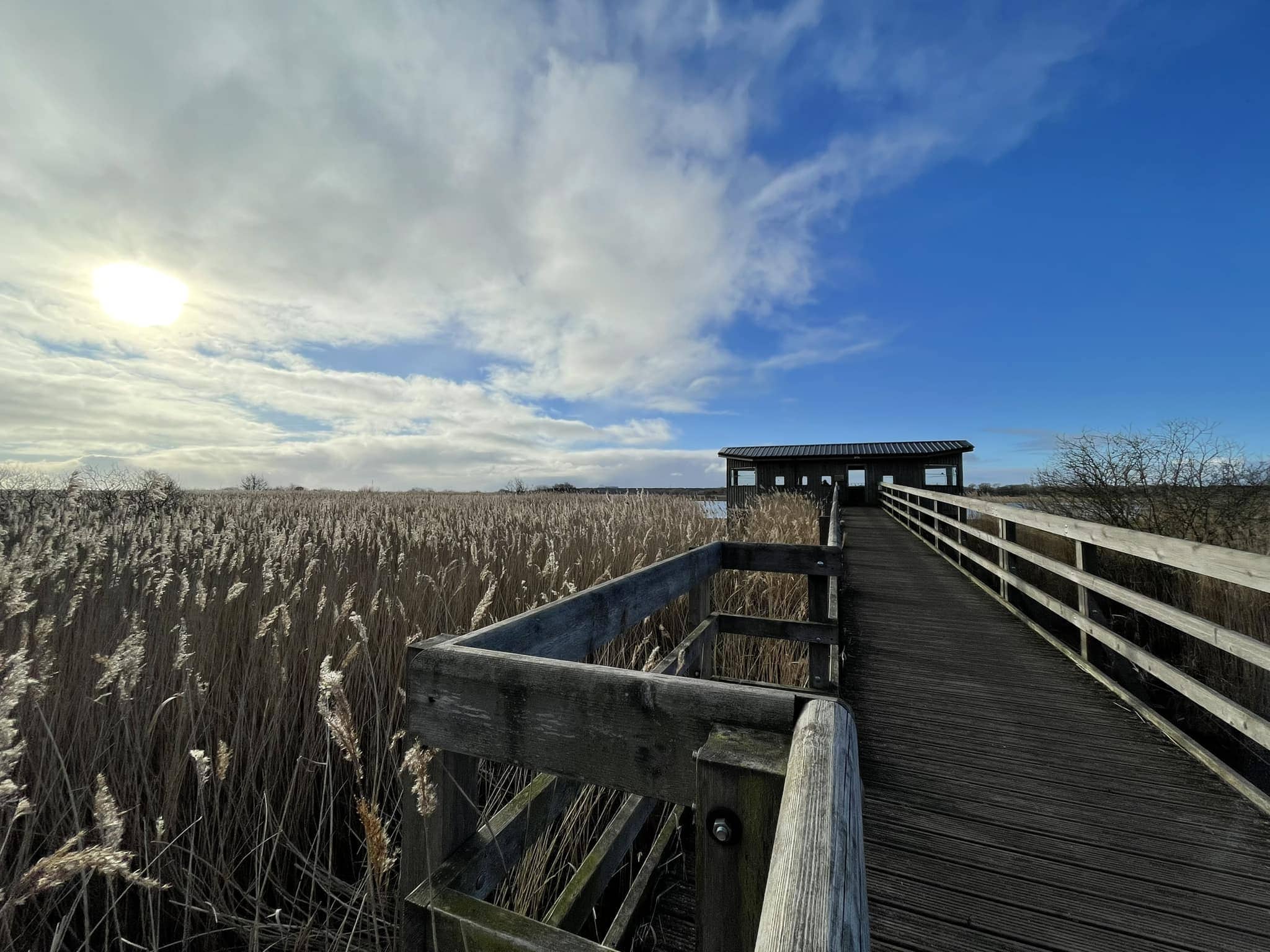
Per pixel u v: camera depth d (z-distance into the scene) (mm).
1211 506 7484
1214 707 2666
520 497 15352
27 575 2791
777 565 3727
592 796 2266
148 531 4918
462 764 1352
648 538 6480
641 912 1878
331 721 1259
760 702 992
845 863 613
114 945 1920
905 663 4223
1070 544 8508
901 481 22719
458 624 3996
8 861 1998
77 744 2359
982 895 1894
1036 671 4055
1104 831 2227
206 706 2525
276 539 3963
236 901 2055
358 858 2307
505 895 1901
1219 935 1723
